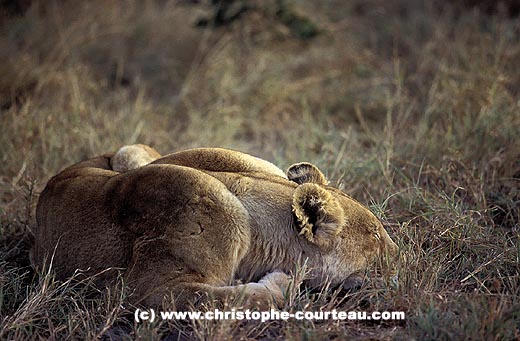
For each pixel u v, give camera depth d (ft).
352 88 49.80
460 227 29.43
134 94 51.96
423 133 39.24
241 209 25.90
